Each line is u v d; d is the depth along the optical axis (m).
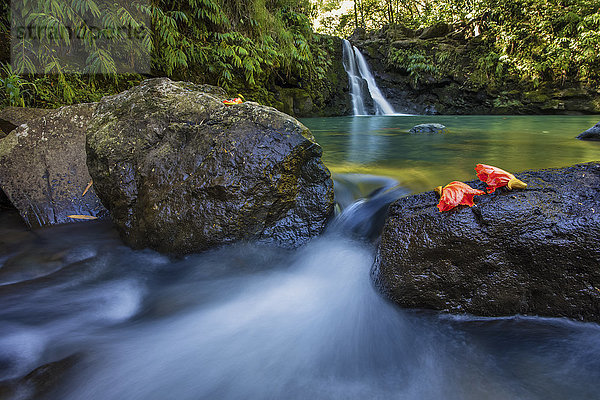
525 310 1.77
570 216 1.67
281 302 2.09
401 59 14.58
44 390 1.51
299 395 1.51
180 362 1.69
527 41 13.28
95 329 1.91
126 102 2.83
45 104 5.12
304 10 11.87
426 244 1.83
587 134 5.55
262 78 10.00
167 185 2.43
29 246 2.64
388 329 1.85
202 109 2.65
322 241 2.56
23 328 1.88
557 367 1.56
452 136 6.30
